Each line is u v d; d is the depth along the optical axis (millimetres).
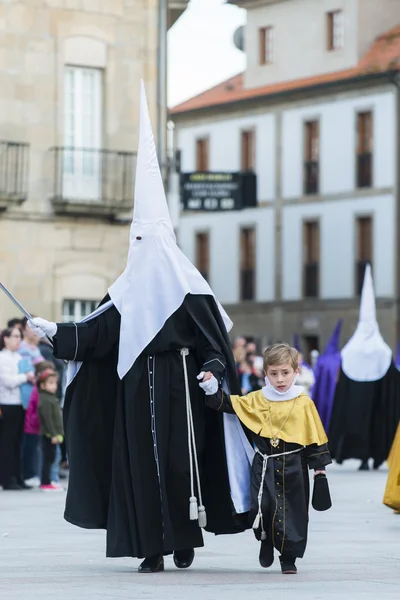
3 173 37188
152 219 12922
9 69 37312
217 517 12922
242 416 12617
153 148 13055
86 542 15656
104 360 12938
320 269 74250
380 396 29000
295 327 75375
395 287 71062
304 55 75125
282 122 75500
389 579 12188
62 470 27328
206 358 12742
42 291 37719
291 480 12477
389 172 70812
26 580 12094
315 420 12562
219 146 78625
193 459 12656
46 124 37812
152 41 39188
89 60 38344
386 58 72000
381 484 24984
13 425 23891
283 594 11148
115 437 12656
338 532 16688
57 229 37938
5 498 22062
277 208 76062
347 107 72438
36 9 37656
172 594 11125
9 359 24000
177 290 12719
